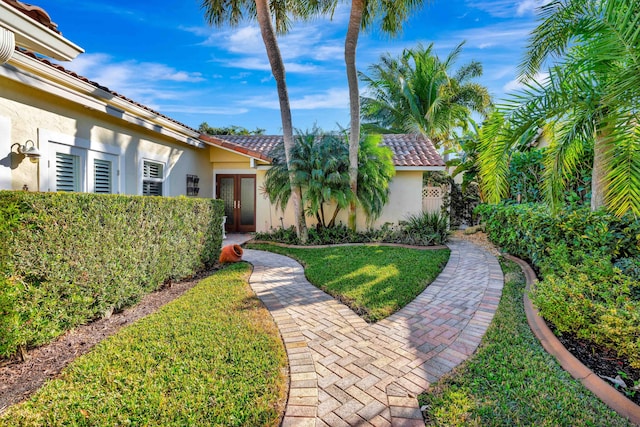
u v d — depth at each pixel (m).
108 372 3.07
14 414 2.51
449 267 7.52
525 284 6.03
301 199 10.80
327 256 8.65
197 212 7.09
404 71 21.25
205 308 4.79
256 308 4.83
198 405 2.63
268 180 11.36
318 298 5.46
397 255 8.58
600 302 3.55
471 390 2.86
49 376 3.11
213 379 2.99
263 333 3.96
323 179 10.42
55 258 3.65
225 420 2.49
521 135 4.84
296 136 11.05
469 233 12.77
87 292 4.12
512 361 3.30
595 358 3.30
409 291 5.59
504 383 2.94
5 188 5.32
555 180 4.99
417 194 12.72
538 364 3.23
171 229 6.04
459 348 3.68
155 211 5.54
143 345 3.59
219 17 11.02
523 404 2.65
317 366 3.32
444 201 14.91
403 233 11.23
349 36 9.87
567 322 3.54
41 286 3.50
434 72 20.28
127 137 8.36
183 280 6.68
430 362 3.39
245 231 13.80
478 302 5.18
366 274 6.65
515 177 10.51
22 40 3.63
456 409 2.62
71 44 3.99
